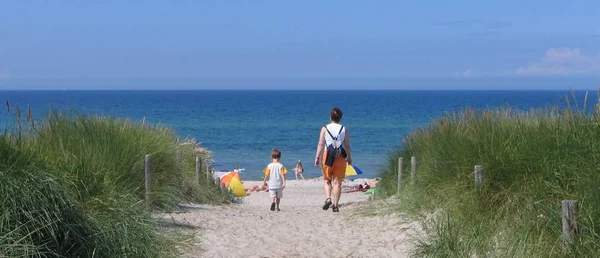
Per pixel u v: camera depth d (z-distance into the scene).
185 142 18.48
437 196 10.56
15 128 8.16
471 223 8.83
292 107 143.12
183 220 11.31
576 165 8.42
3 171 6.89
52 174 7.41
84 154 9.66
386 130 73.81
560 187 8.23
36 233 6.95
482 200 9.20
